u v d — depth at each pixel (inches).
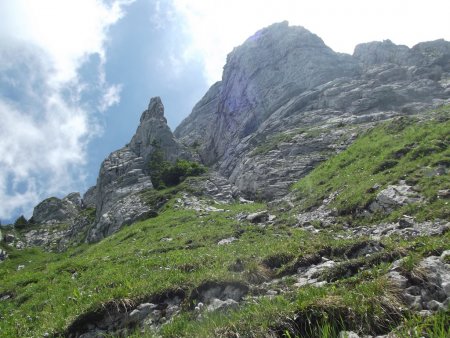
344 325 302.7
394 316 301.1
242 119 4303.6
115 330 450.0
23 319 634.2
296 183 1904.5
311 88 3767.2
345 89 3260.3
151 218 1843.0
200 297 460.1
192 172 2815.0
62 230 3838.6
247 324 317.4
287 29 4534.9
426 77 3142.2
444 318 270.4
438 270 340.5
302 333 306.7
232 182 2623.0
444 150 1146.7
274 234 964.6
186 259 708.0
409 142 1338.6
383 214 924.0
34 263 2166.6
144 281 558.3
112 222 2298.2
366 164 1355.8
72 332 466.3
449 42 3602.4
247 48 4790.8
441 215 773.3
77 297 626.2
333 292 346.9
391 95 2896.2
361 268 430.6
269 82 4254.4
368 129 2012.8
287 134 2763.3
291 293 385.7
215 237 1013.8
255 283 507.8
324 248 558.6
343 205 1066.1
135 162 3260.3
